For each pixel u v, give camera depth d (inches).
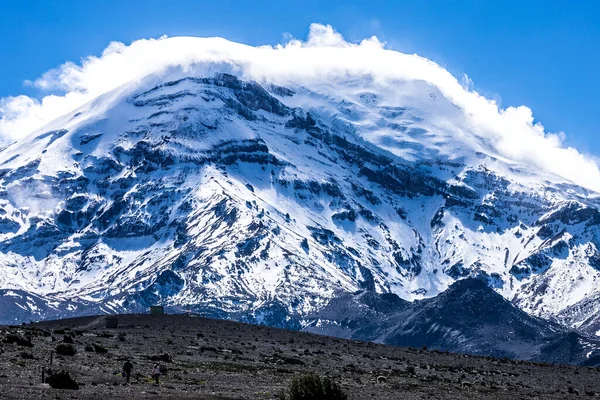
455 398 6269.7
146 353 7239.2
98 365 6077.8
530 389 7485.2
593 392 7608.3
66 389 4918.8
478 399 6323.8
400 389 6501.0
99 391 4968.0
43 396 4591.5
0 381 4933.6
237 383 5949.8
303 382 4963.1
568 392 7514.8
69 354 6535.4
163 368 6171.3
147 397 4879.4
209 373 6407.5
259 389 5698.8
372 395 5974.4
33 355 6146.7
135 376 5738.2
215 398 5068.9
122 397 4810.5
